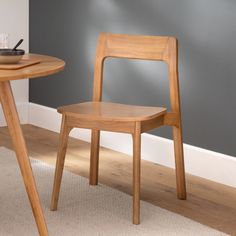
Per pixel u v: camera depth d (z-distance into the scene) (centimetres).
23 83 467
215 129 337
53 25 437
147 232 266
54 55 439
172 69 302
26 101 471
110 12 392
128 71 386
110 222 276
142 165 369
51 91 448
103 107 298
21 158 245
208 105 339
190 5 342
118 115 277
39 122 461
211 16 331
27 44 461
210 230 268
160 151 371
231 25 321
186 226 272
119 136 396
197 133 348
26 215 281
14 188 317
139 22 374
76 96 425
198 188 328
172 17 353
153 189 325
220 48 328
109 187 324
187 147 353
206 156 343
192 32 343
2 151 387
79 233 263
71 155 386
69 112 281
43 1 443
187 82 350
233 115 326
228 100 328
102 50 318
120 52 315
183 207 299
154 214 286
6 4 447
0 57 245
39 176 339
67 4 423
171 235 263
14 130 244
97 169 325
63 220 278
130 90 387
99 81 317
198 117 346
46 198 306
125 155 388
